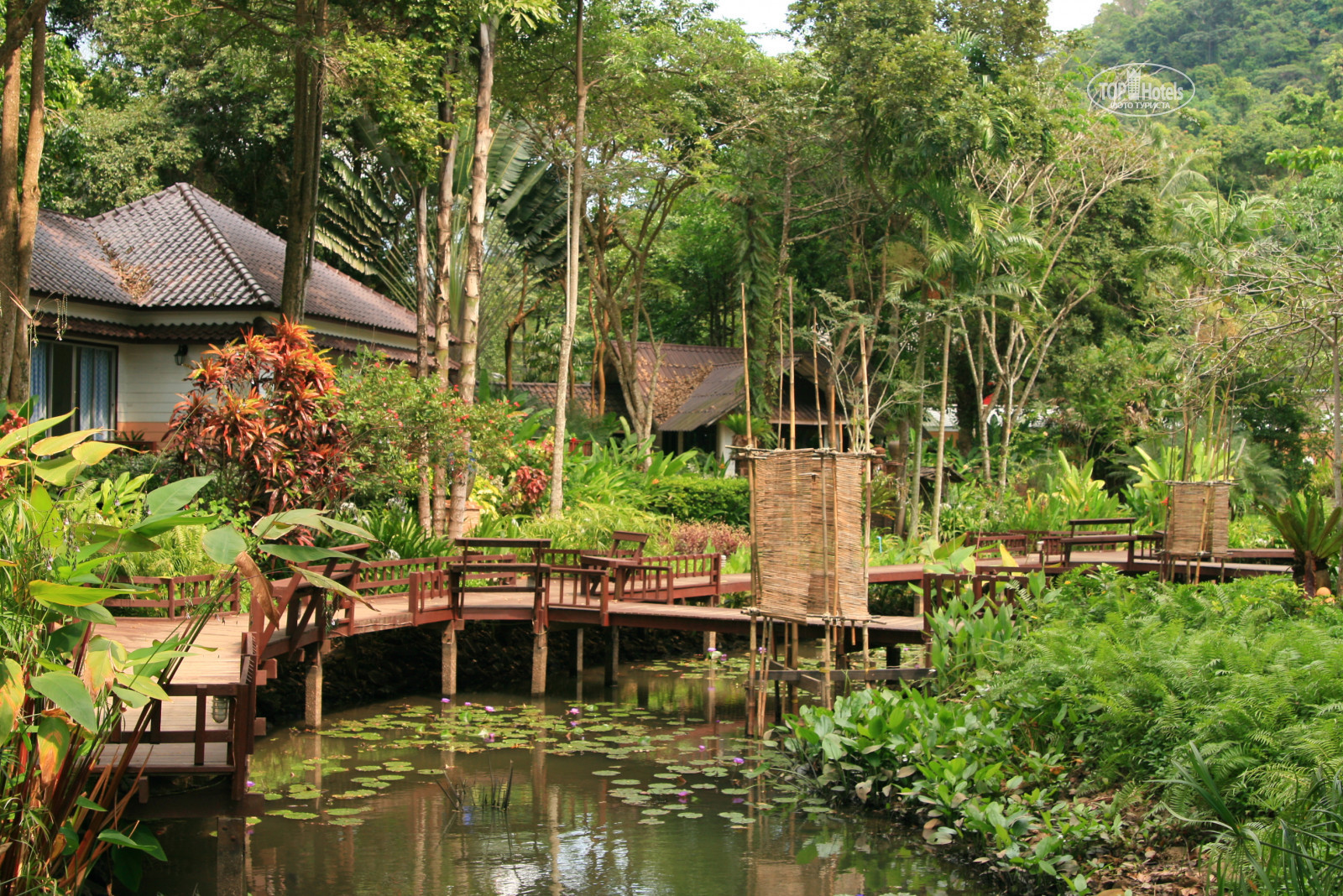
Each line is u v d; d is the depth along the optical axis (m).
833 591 8.38
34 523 4.10
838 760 7.80
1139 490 22.17
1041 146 19.48
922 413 21.44
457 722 10.02
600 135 21.34
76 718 3.54
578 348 32.50
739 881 6.04
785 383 25.33
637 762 8.68
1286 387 15.56
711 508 19.70
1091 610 9.05
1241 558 17.22
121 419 15.41
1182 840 5.71
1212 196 28.98
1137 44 53.12
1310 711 5.83
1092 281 24.19
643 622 11.59
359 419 11.41
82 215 21.58
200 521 4.21
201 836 6.56
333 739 9.17
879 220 22.98
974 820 6.32
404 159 13.38
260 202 24.94
